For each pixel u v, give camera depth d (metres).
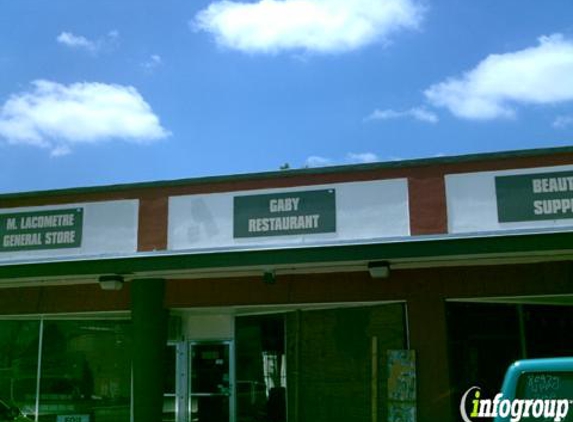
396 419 13.68
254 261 12.44
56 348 16.28
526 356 13.86
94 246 14.38
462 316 14.04
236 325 15.98
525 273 13.66
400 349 14.02
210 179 14.01
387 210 13.12
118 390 15.83
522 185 12.62
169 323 16.30
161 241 14.02
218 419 15.68
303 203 13.47
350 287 14.53
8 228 14.94
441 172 13.05
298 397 14.87
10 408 12.04
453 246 11.66
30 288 16.44
